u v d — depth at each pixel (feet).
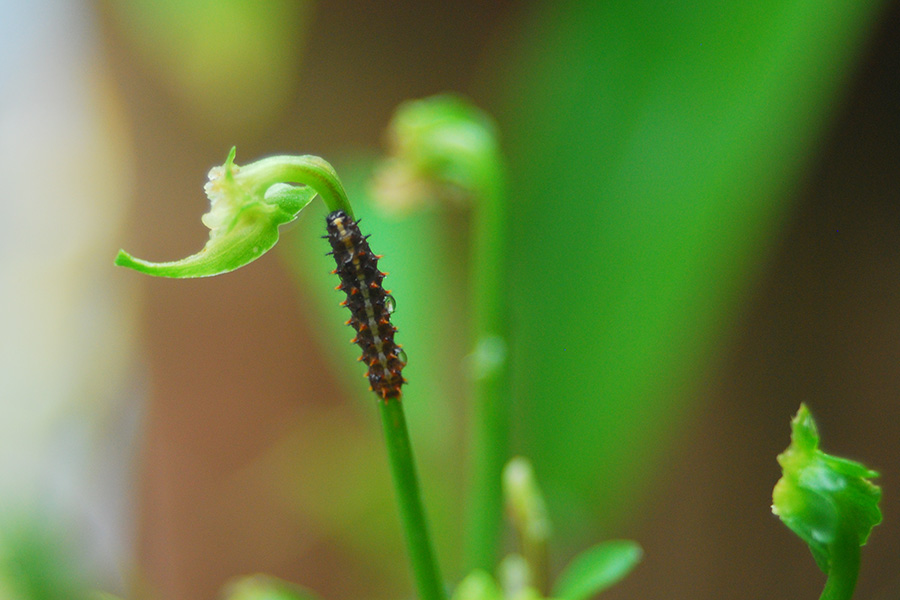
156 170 1.99
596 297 1.42
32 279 2.39
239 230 0.94
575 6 1.48
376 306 0.95
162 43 1.81
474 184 1.13
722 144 1.35
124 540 2.31
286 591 1.09
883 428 2.10
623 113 1.42
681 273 1.38
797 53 1.31
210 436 2.06
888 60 1.92
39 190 2.36
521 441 1.46
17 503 1.89
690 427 2.12
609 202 1.41
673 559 2.17
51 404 2.37
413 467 0.96
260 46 1.81
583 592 1.03
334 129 1.90
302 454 1.92
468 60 1.85
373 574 1.91
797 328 2.10
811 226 2.07
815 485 0.93
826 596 0.93
